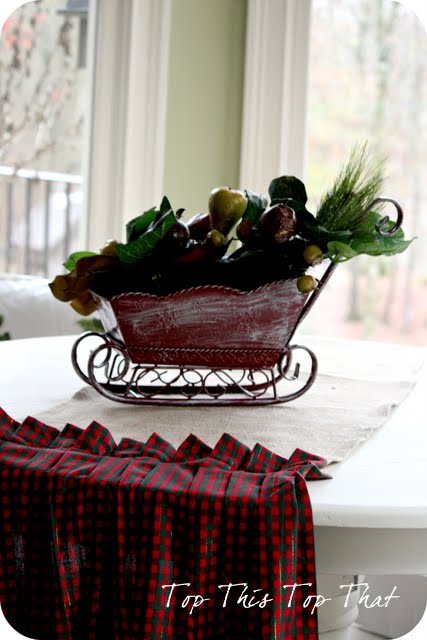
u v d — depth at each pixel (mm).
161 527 786
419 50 3502
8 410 1114
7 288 2207
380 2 3457
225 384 1305
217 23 2891
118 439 978
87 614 834
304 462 862
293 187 1159
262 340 1127
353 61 3463
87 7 3209
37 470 848
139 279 1079
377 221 1098
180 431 1026
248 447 946
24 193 3434
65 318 2166
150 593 778
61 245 3367
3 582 867
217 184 2941
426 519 773
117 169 2848
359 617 1692
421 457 954
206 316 1091
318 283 1125
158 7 2816
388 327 3867
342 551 824
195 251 1065
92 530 830
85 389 1247
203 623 799
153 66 2836
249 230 1094
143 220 1129
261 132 2912
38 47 3354
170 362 1122
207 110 2904
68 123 3307
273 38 2887
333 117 3457
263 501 770
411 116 3537
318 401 1227
